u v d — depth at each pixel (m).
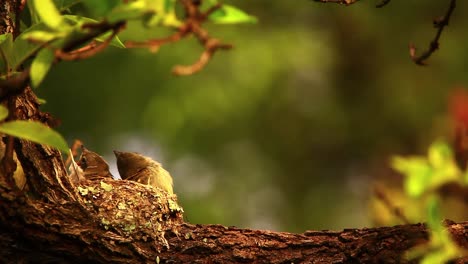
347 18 16.58
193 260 5.27
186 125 14.73
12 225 4.96
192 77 14.72
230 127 15.20
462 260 4.93
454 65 16.25
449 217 5.78
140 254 5.21
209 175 15.08
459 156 4.53
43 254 5.02
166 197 5.80
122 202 5.56
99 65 14.88
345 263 5.17
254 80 15.05
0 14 5.30
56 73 14.94
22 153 5.21
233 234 5.39
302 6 16.30
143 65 14.66
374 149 16.11
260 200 15.32
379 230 5.25
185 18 3.22
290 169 15.95
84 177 6.43
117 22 3.45
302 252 5.25
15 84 3.76
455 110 5.40
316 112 16.20
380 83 16.50
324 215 15.60
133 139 14.97
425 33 16.64
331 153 16.27
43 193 5.22
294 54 15.55
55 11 3.47
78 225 5.12
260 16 15.98
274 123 15.90
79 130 15.09
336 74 16.61
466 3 16.62
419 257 5.02
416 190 4.54
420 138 15.69
